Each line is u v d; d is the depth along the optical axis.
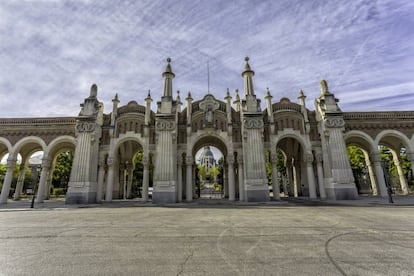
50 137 28.83
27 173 52.22
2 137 28.61
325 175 27.56
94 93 29.16
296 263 5.46
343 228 9.62
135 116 29.89
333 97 28.53
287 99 30.75
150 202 27.17
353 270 5.00
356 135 28.66
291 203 23.06
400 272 4.88
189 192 27.27
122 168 37.00
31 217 14.28
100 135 29.27
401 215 13.39
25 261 5.71
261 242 7.40
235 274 4.79
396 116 29.14
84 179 25.92
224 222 11.52
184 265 5.36
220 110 30.16
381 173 27.98
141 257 5.98
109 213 16.23
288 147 37.09
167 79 29.72
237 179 33.94
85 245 7.21
